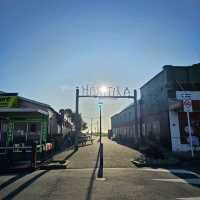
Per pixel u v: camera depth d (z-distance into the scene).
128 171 10.62
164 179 8.95
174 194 6.97
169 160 13.05
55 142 21.98
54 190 7.49
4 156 15.18
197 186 7.90
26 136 21.56
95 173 10.18
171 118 18.83
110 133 61.09
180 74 19.81
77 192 7.23
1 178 9.40
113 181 8.63
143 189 7.53
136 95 25.78
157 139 21.70
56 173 10.30
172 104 18.52
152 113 23.45
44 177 9.46
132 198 6.60
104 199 6.54
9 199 6.62
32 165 11.20
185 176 9.52
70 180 8.85
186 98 15.35
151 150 14.67
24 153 15.88
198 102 18.34
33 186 8.02
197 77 19.77
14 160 13.99
